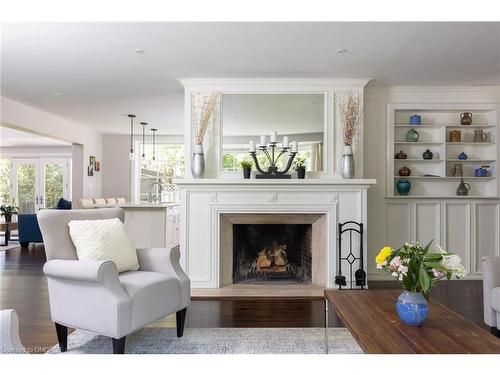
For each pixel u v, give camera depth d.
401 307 1.78
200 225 4.04
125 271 2.55
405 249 1.87
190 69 3.85
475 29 2.88
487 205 4.52
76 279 2.11
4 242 7.64
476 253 4.49
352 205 4.02
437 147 4.68
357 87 4.18
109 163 8.06
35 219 6.84
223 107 4.23
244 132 4.22
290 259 4.49
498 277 2.52
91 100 5.16
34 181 9.28
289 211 4.02
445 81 4.26
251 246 4.51
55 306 2.30
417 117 4.57
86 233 2.43
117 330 2.03
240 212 4.04
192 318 3.07
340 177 4.18
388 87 4.48
